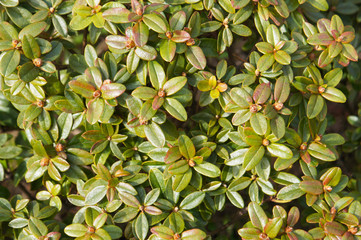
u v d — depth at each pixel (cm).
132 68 74
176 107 74
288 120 77
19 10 76
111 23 75
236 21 77
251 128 74
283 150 74
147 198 75
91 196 75
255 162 74
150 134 74
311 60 77
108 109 74
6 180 88
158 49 76
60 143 76
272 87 76
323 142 77
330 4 88
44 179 77
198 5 77
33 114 76
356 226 74
